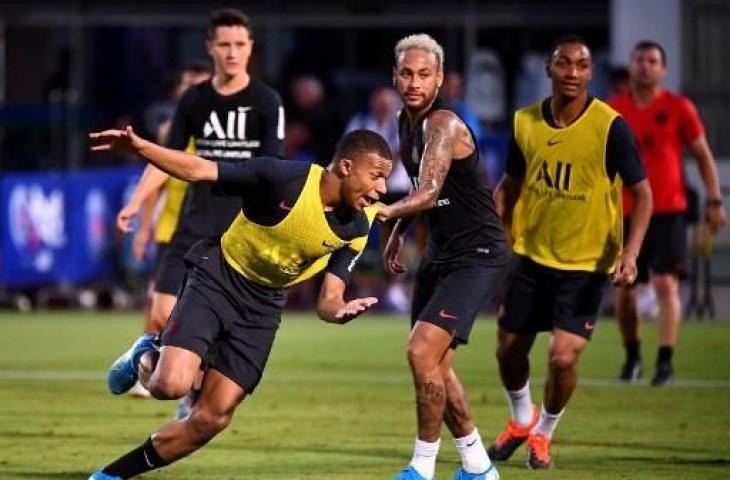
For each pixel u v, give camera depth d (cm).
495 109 7288
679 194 4312
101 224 6756
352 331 5934
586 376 4519
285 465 2959
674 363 4809
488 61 7319
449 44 7438
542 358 4972
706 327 5906
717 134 6912
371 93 7438
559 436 3369
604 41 7369
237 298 2472
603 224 2972
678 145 4331
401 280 6769
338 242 2436
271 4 7488
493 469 2747
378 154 2378
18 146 7206
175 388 2412
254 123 3438
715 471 2920
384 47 7488
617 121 2964
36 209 6694
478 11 7394
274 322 2502
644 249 4309
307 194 2392
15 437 3284
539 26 7369
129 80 7544
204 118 3444
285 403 3900
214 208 3419
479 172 2716
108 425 3478
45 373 4541
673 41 6900
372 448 3184
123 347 5306
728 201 6800
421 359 2642
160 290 3438
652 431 3444
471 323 2680
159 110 6756
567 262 2975
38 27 7575
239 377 2478
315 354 5125
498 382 4359
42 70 7600
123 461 2488
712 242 6569
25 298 7006
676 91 6919
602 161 2967
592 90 6806
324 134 7231
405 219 2812
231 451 3123
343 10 7469
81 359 4925
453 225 2728
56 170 7200
